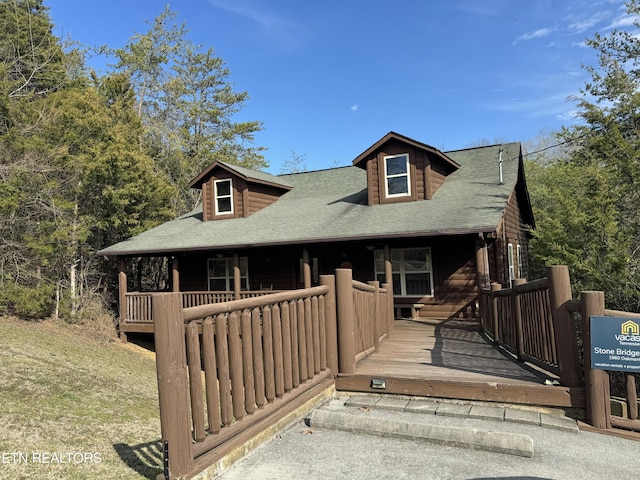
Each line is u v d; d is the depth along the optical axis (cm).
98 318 1541
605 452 332
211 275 1484
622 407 373
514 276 1337
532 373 479
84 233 1435
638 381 801
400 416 416
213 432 298
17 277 1263
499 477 293
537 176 2064
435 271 1159
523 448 325
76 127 1506
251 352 348
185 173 2583
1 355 833
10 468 373
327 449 342
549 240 1067
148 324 1287
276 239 1116
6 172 1245
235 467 308
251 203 1454
